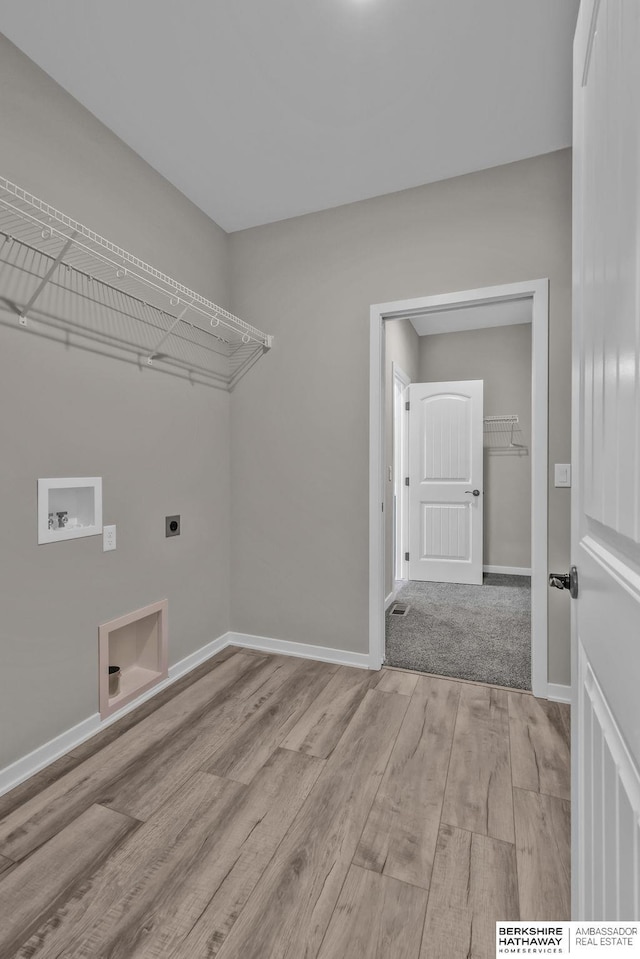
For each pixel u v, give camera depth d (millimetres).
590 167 821
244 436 2846
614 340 645
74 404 1866
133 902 1186
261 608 2824
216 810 1507
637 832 536
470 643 2947
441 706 2150
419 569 4730
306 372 2682
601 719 725
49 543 1768
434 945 1081
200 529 2635
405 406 4812
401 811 1499
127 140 2100
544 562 2193
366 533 2564
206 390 2682
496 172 2279
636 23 537
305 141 2113
